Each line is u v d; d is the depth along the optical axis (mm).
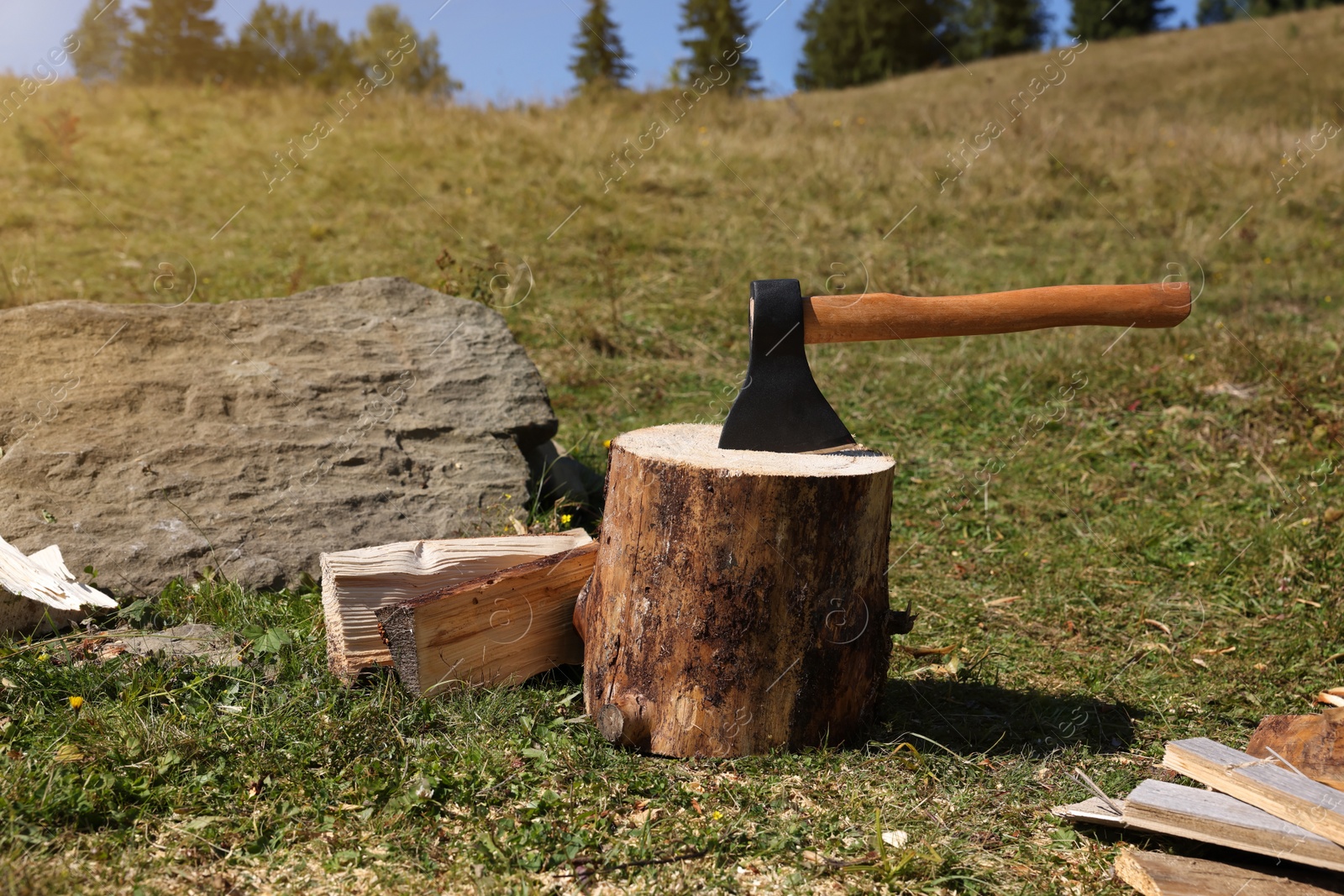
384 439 4316
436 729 2775
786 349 2768
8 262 7828
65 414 3938
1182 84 22859
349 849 2230
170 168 10836
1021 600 4344
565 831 2322
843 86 39781
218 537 3705
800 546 2598
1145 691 3479
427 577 3137
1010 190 11398
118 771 2410
